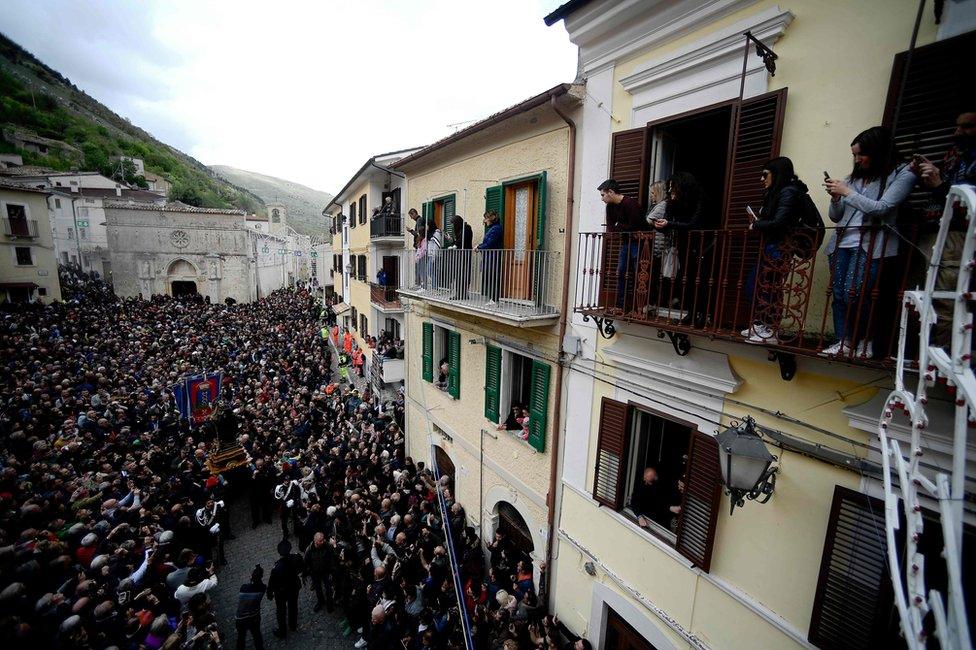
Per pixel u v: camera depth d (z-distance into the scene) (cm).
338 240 3297
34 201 3209
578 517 688
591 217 634
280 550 820
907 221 330
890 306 343
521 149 771
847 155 383
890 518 242
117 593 703
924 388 229
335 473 1148
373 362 1969
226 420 1173
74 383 1614
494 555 873
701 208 454
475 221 913
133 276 4022
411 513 955
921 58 331
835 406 396
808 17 399
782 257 377
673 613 547
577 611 697
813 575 418
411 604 757
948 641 193
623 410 598
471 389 969
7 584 666
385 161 1709
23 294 3159
